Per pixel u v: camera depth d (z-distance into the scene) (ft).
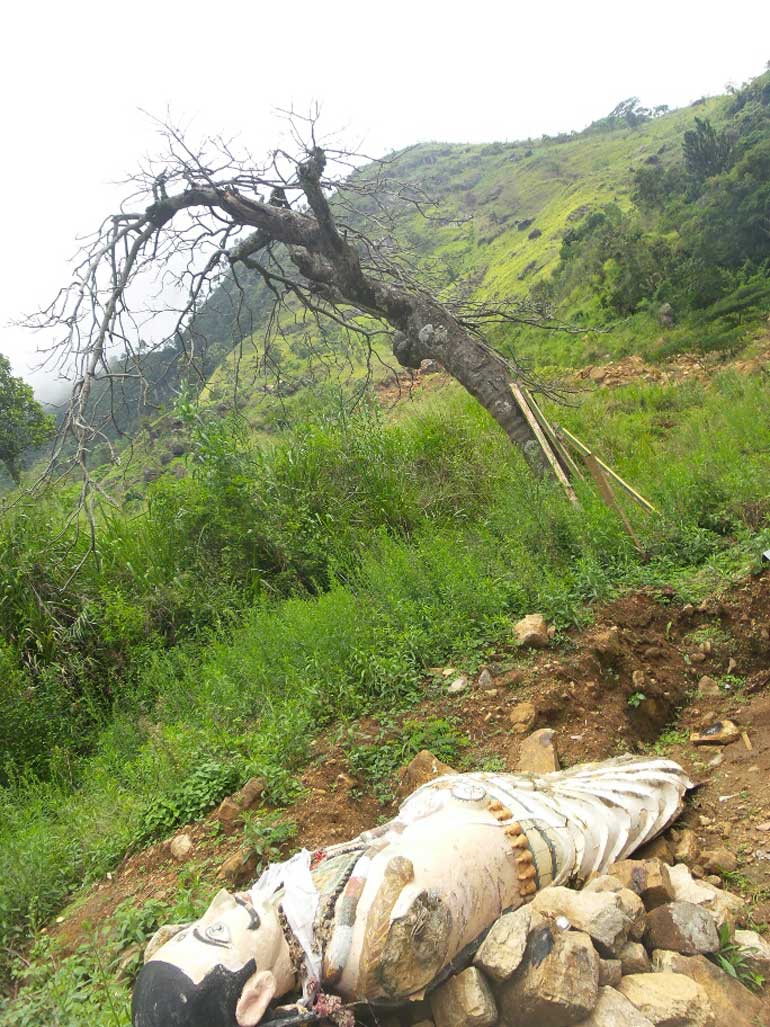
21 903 15.42
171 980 9.37
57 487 33.81
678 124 184.44
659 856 13.21
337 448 35.50
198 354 39.42
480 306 39.24
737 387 44.60
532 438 33.86
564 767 15.92
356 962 10.00
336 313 43.60
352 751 16.60
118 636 29.43
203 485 33.99
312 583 31.07
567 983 9.71
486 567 23.65
